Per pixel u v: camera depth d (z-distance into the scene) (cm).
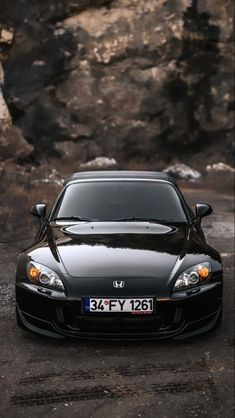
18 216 959
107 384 371
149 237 493
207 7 2417
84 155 2308
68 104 2284
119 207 554
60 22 2267
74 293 425
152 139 2408
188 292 432
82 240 484
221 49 2456
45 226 544
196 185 2066
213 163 2458
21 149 1708
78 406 339
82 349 436
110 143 2355
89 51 2300
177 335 432
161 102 2391
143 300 422
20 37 2130
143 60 2359
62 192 587
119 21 2331
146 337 427
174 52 2380
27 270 452
